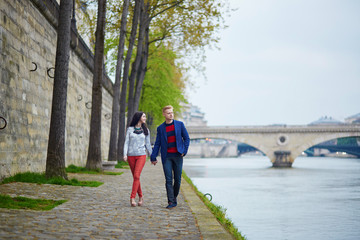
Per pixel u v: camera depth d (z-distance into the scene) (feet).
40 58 48.39
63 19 39.19
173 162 27.09
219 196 89.56
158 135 27.30
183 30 92.63
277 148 275.39
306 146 271.49
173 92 135.54
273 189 110.63
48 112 51.29
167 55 118.83
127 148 27.22
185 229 19.58
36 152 45.60
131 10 88.63
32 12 45.24
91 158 57.57
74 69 68.33
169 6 91.76
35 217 20.01
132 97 96.68
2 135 35.53
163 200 30.58
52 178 38.42
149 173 64.03
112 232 17.90
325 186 122.93
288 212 66.64
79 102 72.69
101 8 56.08
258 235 46.75
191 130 283.18
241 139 280.10
